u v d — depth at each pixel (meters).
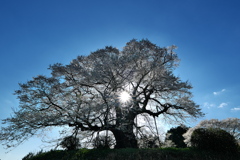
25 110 16.02
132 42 19.94
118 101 15.40
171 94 20.58
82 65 19.81
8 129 14.88
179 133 28.89
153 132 18.44
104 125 15.55
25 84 16.00
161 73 19.36
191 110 18.80
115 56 17.55
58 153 14.56
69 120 15.16
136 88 19.48
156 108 20.72
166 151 12.62
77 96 16.95
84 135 17.67
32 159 14.52
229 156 12.30
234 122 22.69
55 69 17.95
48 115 15.88
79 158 12.34
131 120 17.95
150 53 19.92
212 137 13.66
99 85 19.47
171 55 20.34
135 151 12.70
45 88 16.02
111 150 13.41
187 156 11.99
